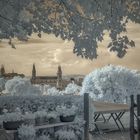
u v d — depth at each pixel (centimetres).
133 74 1805
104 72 1792
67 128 870
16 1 408
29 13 433
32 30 441
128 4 399
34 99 923
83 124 897
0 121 699
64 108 862
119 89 1770
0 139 450
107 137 1100
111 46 420
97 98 1778
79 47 448
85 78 1830
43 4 431
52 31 450
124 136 1122
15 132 688
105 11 405
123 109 1155
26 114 736
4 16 419
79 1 404
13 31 438
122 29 414
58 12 438
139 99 871
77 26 440
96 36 439
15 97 901
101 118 1509
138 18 403
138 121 863
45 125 785
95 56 448
